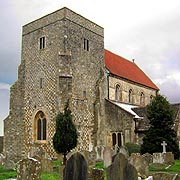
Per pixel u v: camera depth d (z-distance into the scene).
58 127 29.14
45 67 36.91
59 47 36.03
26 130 37.16
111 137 38.47
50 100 35.53
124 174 12.98
